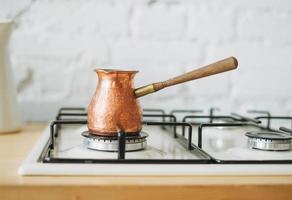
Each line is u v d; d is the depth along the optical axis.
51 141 0.87
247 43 1.36
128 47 1.33
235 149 0.91
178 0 1.33
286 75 1.38
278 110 1.39
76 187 0.68
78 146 0.90
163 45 1.34
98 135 0.87
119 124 0.85
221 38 1.35
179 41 1.34
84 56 1.32
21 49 1.31
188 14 1.34
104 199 0.68
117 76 0.87
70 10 1.31
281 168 0.76
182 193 0.69
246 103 1.38
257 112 1.30
